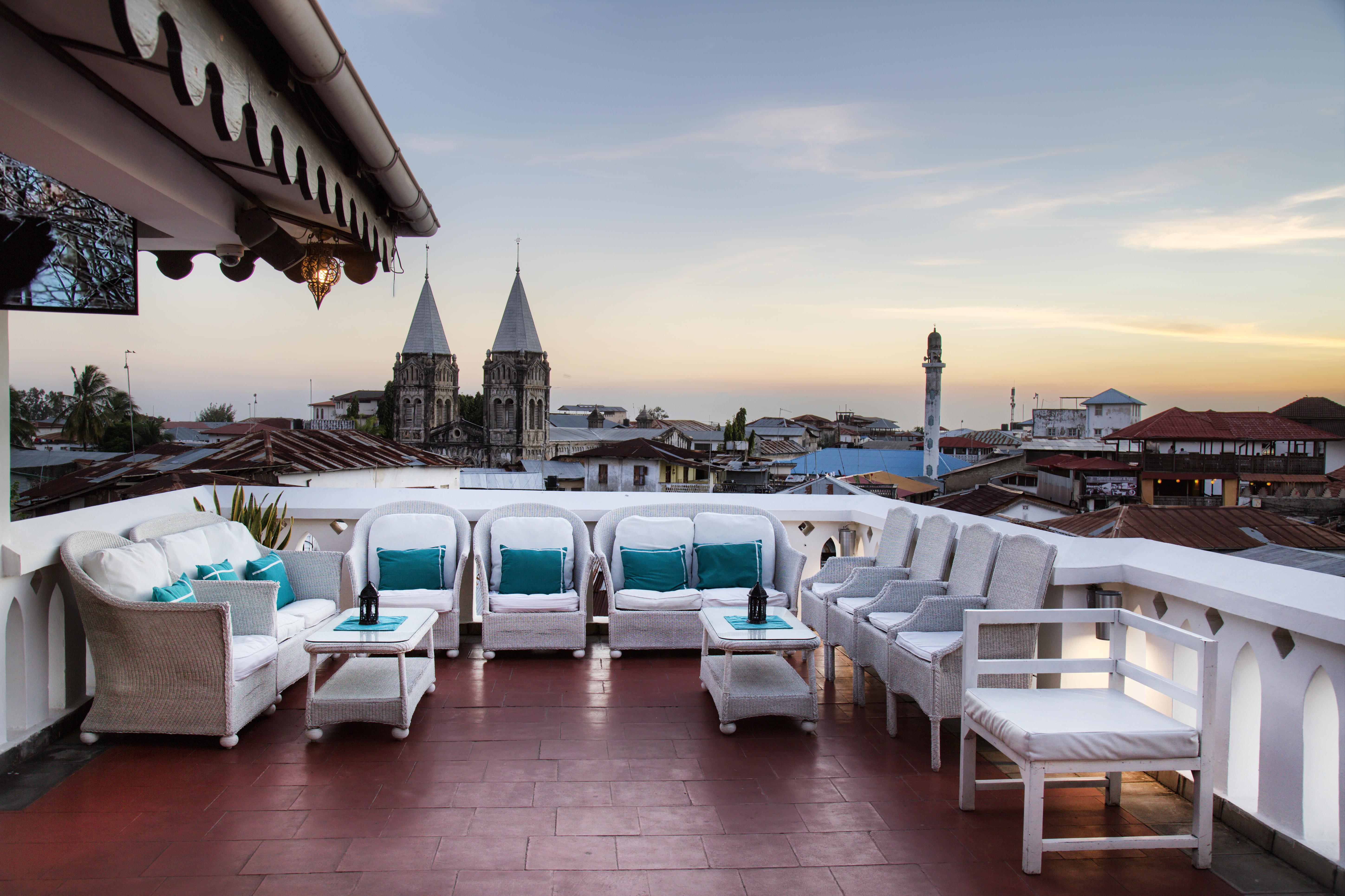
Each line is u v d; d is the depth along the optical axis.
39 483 19.61
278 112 2.57
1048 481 39.84
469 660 4.99
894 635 3.73
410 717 3.70
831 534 6.19
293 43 2.14
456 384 95.88
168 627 3.40
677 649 5.19
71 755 3.43
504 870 2.54
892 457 62.69
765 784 3.23
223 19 2.07
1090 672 2.94
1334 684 2.47
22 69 2.21
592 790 3.15
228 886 2.41
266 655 3.77
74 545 3.49
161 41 1.84
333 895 2.38
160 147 3.07
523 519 5.30
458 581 5.00
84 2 2.00
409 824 2.84
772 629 3.93
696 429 123.06
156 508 4.54
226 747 3.52
